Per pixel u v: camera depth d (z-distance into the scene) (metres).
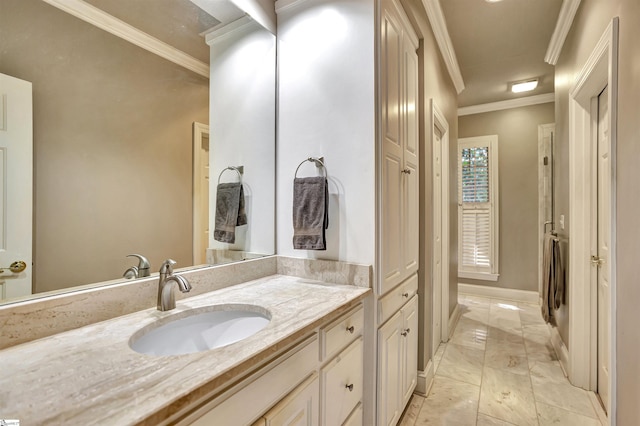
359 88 1.43
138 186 1.14
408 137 1.80
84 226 0.98
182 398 0.56
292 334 0.85
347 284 1.42
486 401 1.94
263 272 1.57
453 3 2.21
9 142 0.82
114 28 1.07
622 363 1.32
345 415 1.21
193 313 1.07
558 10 2.29
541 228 3.93
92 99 1.00
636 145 1.19
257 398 0.77
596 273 2.02
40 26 0.88
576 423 1.73
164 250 1.22
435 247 2.58
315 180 1.47
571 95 2.19
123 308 1.01
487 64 3.10
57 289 0.90
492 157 4.21
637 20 1.18
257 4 1.59
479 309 3.76
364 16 1.43
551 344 2.76
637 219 1.18
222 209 1.46
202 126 1.38
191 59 1.33
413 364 1.91
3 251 0.81
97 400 0.55
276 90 1.69
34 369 0.65
